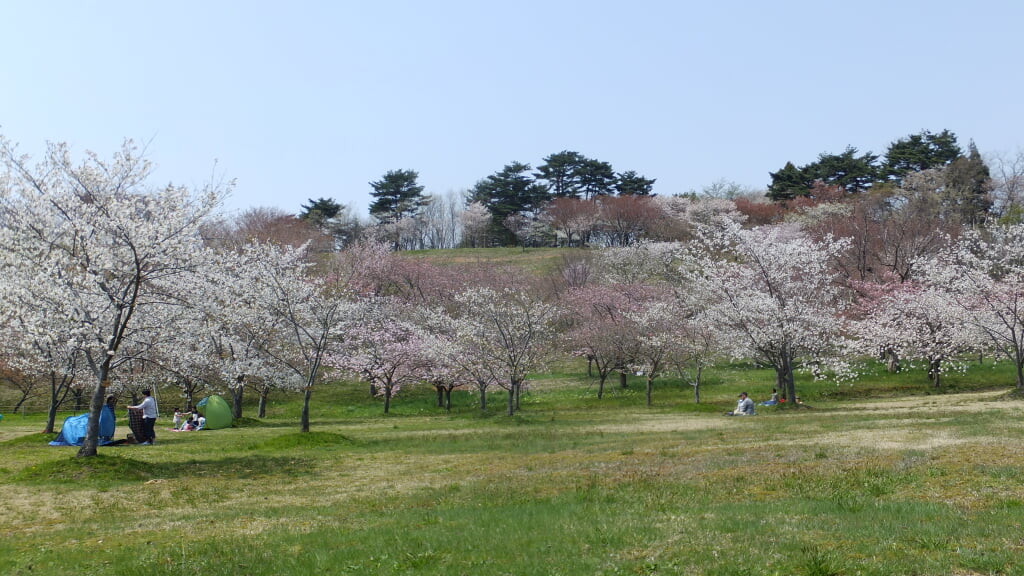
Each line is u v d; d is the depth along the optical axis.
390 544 9.23
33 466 17.11
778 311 32.62
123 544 10.41
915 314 39.91
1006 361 44.16
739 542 8.26
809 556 7.29
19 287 18.36
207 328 28.33
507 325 34.41
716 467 14.43
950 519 8.79
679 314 42.25
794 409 31.28
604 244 95.50
